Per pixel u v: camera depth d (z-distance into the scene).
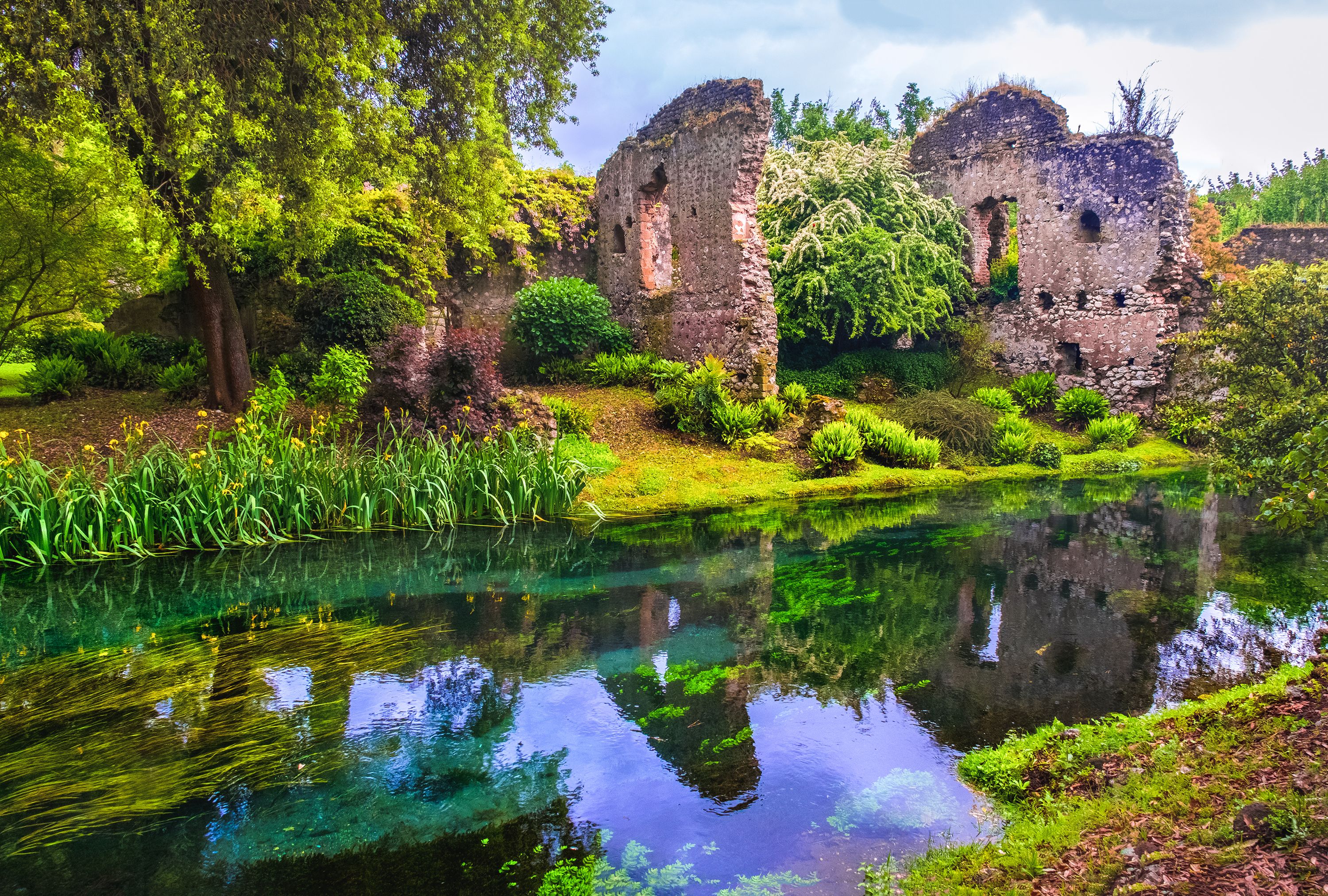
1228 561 8.12
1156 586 7.21
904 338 19.52
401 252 14.38
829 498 11.77
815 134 24.22
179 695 4.64
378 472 9.56
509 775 3.86
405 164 10.80
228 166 9.23
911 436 14.11
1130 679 5.01
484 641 5.71
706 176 15.02
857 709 4.66
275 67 9.36
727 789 3.77
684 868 3.14
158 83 8.15
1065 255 18.50
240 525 8.31
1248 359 9.79
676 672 5.21
